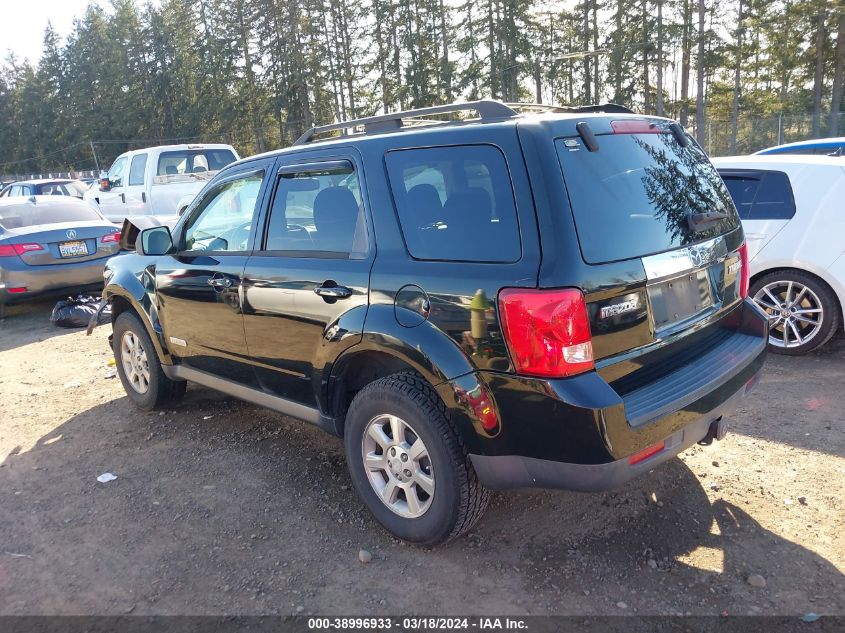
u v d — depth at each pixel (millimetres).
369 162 3158
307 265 3371
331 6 55031
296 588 2920
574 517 3348
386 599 2816
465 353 2672
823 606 2631
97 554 3264
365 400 3129
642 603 2707
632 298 2650
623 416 2494
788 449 3947
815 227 5367
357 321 3053
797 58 51125
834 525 3164
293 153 3652
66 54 78812
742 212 5754
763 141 27047
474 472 2881
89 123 74438
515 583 2873
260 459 4227
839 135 25469
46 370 6559
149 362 4879
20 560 3250
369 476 3248
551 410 2480
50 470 4250
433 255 2840
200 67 64375
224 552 3221
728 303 3336
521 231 2553
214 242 4160
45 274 8555
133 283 4750
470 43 52188
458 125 2914
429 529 3016
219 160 12812
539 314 2434
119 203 12820
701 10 45219
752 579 2793
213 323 4074
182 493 3834
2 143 89000
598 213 2611
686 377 2906
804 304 5516
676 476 3691
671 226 2926
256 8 55844
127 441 4629
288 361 3584
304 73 54219
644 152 3010
